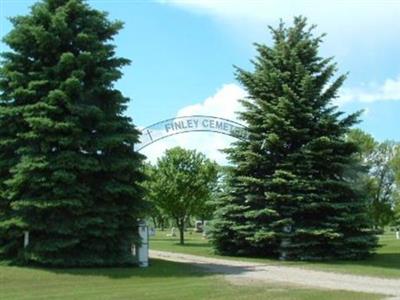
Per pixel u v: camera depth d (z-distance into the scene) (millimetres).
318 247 28516
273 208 28766
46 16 21453
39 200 19891
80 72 20719
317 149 29094
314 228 28344
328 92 29875
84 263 20891
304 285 17406
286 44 30438
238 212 30141
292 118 29219
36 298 14500
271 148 29672
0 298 14523
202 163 48406
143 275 19469
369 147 52688
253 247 30406
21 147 20562
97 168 20531
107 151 21500
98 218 20438
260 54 31094
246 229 29484
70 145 20391
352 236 28703
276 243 29172
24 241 20859
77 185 20266
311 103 29625
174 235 67125
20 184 20156
